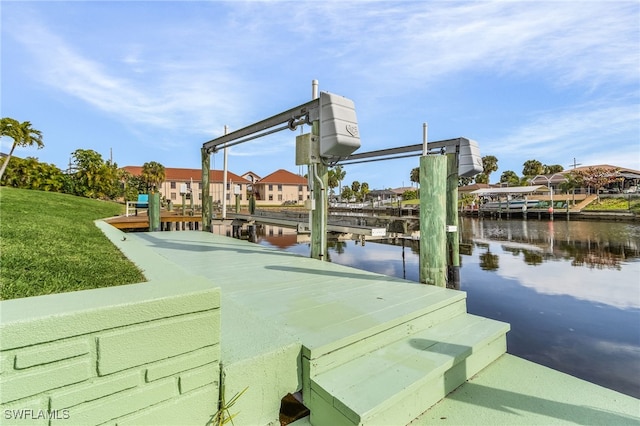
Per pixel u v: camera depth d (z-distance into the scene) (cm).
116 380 105
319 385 153
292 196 5156
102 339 102
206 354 127
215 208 2153
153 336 113
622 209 2878
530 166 5272
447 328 225
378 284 288
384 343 194
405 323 208
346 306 225
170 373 117
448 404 171
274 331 177
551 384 190
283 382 156
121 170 4031
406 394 150
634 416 158
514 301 564
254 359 144
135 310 108
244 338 166
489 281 703
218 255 447
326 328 185
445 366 174
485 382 193
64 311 96
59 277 295
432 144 660
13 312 94
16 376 89
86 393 100
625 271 798
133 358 108
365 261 898
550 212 2808
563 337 414
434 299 242
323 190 399
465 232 1809
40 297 108
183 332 120
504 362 219
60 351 95
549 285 670
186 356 121
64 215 966
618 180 3638
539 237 1538
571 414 161
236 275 322
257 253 465
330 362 167
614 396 176
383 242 1241
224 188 1000
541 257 1005
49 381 93
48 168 2745
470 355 195
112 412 104
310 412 159
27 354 90
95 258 396
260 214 1070
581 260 949
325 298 245
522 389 185
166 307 116
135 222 1036
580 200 3484
